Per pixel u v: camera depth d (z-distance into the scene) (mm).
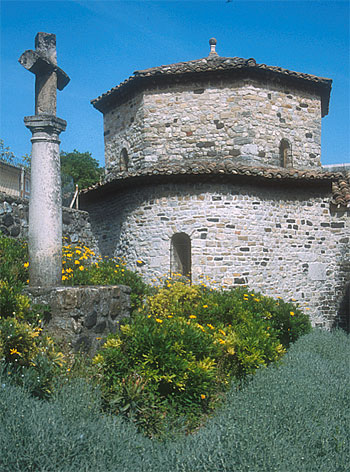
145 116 12492
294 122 12781
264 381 5914
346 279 11953
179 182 11117
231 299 8719
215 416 5176
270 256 11273
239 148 11953
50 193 6754
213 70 11875
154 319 6426
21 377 4582
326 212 12109
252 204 11195
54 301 6117
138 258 11484
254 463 3695
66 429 3820
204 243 10797
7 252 7613
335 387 5910
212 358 6426
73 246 11258
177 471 3693
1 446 3391
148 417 4945
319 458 4012
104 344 5848
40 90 6895
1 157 12523
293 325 8875
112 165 13898
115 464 3678
